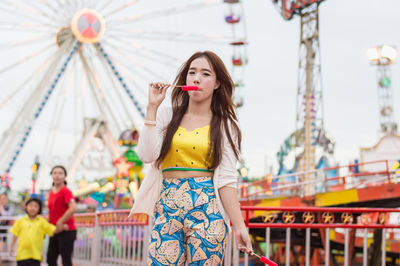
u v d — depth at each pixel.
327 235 5.32
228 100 2.92
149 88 2.79
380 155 28.28
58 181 7.30
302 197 14.43
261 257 2.67
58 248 7.36
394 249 16.58
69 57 32.72
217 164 2.73
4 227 11.88
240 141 2.91
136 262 6.79
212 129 2.79
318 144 25.22
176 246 2.69
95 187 21.03
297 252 15.84
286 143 27.08
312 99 25.94
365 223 5.52
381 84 37.16
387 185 13.13
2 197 12.95
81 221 9.95
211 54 2.93
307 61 25.28
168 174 2.80
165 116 2.92
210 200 2.71
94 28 33.09
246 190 16.28
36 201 7.35
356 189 13.53
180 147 2.77
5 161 30.08
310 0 25.67
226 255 4.89
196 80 2.85
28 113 31.39
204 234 2.65
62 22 33.94
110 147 33.25
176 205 2.71
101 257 8.49
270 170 33.62
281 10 27.67
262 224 5.04
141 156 2.78
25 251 7.20
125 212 7.31
